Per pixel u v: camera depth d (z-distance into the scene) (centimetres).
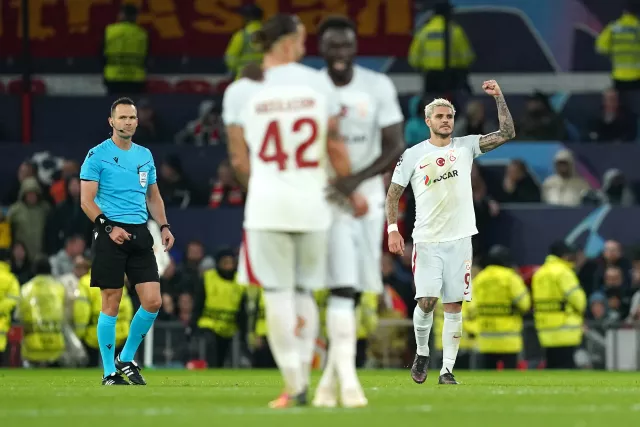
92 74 9781
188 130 9031
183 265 7494
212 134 8988
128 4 9488
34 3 9738
